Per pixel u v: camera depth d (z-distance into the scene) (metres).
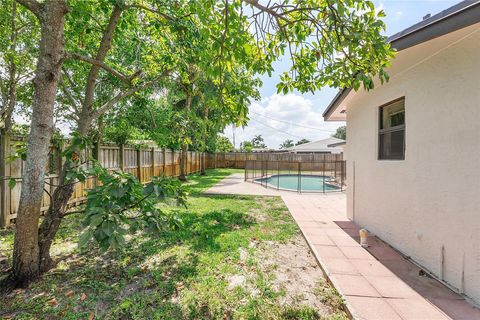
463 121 2.31
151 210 2.42
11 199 4.07
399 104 3.52
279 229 4.32
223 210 5.59
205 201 6.70
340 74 2.34
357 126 4.79
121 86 5.35
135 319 1.94
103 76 5.43
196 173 16.34
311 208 6.18
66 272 2.66
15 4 4.70
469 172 2.25
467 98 2.27
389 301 2.20
